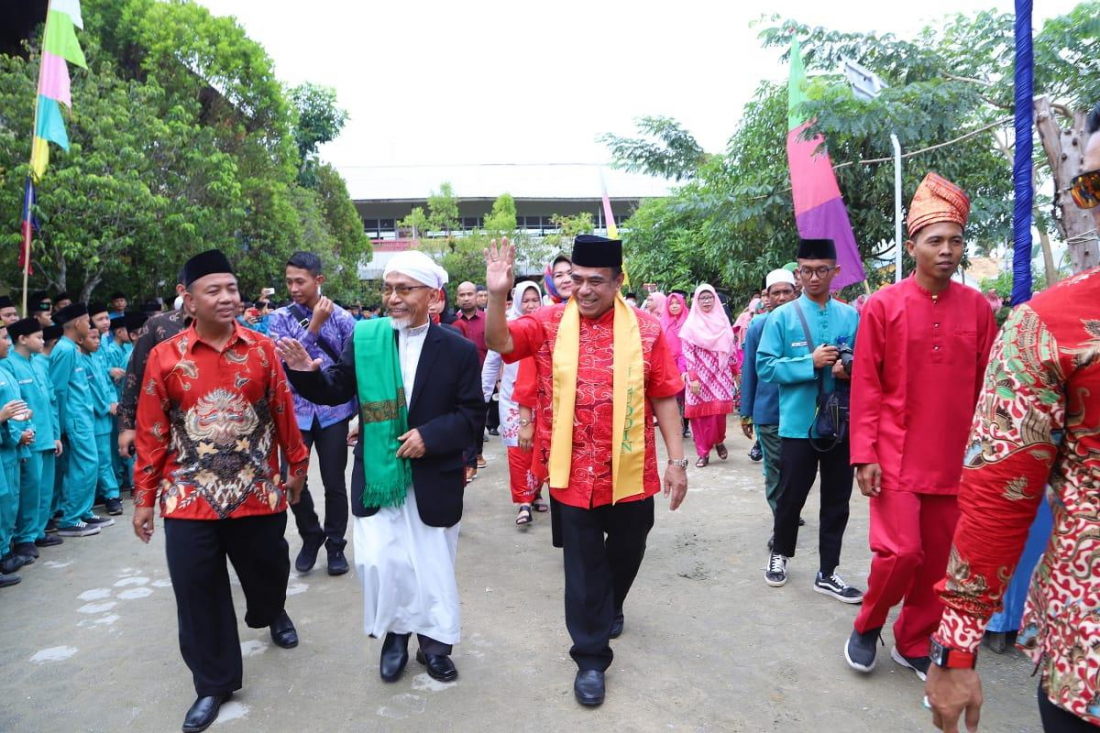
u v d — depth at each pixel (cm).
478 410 356
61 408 598
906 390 323
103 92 1250
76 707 335
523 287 679
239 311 323
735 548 533
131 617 438
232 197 1415
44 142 840
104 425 670
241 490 324
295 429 355
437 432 337
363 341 348
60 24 859
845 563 494
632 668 359
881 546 327
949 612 170
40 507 559
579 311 344
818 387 426
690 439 988
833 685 339
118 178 1128
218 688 319
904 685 338
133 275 1381
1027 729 299
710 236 1315
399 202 3934
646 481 338
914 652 345
